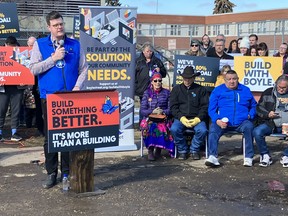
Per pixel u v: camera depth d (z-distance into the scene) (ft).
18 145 27.14
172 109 24.07
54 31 17.11
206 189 18.97
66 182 18.16
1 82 27.35
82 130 16.80
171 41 77.87
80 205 16.79
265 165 22.57
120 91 24.77
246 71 27.45
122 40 24.21
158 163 23.17
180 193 18.38
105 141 17.29
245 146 22.81
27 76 27.76
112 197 17.72
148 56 28.07
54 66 17.30
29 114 31.94
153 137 23.53
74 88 17.46
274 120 23.04
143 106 24.32
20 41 68.03
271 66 27.32
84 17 23.36
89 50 23.65
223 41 29.22
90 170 17.85
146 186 19.20
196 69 27.14
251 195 18.26
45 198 17.47
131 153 25.22
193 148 23.91
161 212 16.24
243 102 23.22
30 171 21.20
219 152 25.79
